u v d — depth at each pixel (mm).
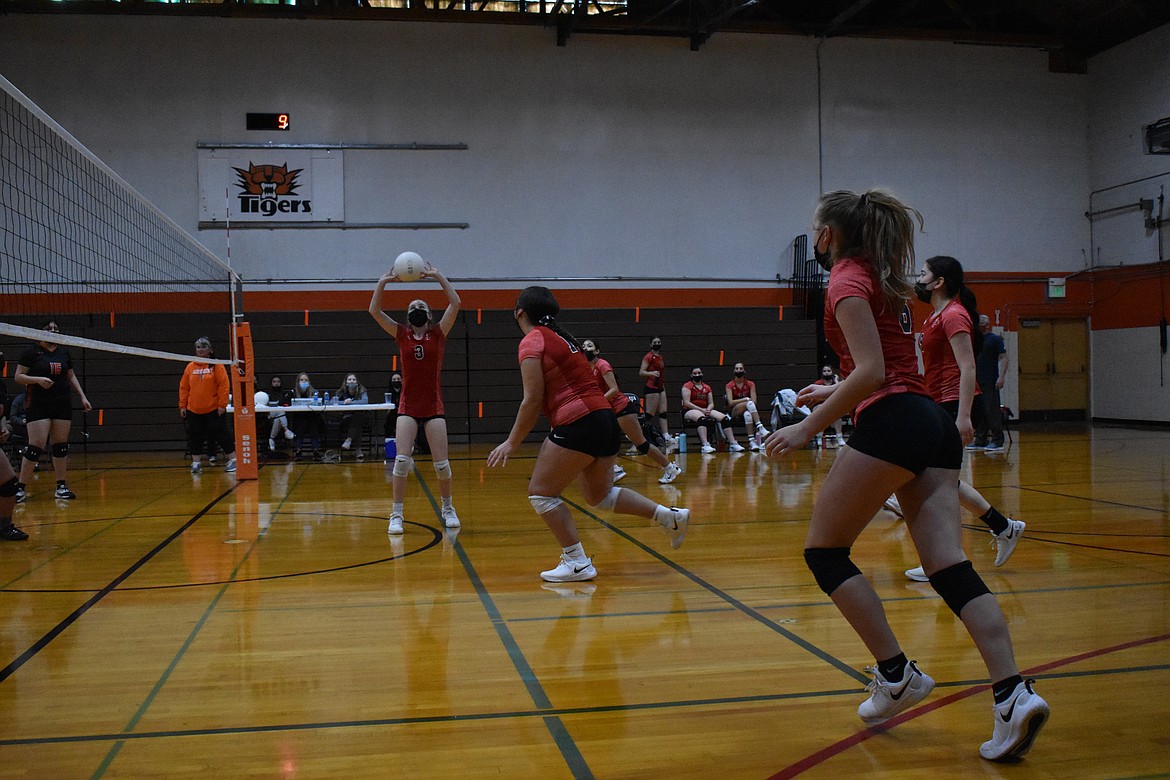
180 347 13812
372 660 3059
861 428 2303
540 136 16062
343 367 14430
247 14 15094
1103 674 2836
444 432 5996
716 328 15367
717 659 3045
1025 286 17828
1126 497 7113
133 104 15031
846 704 2602
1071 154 18016
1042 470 9234
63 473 7785
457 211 15797
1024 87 17797
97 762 2199
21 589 4223
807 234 16781
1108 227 17688
